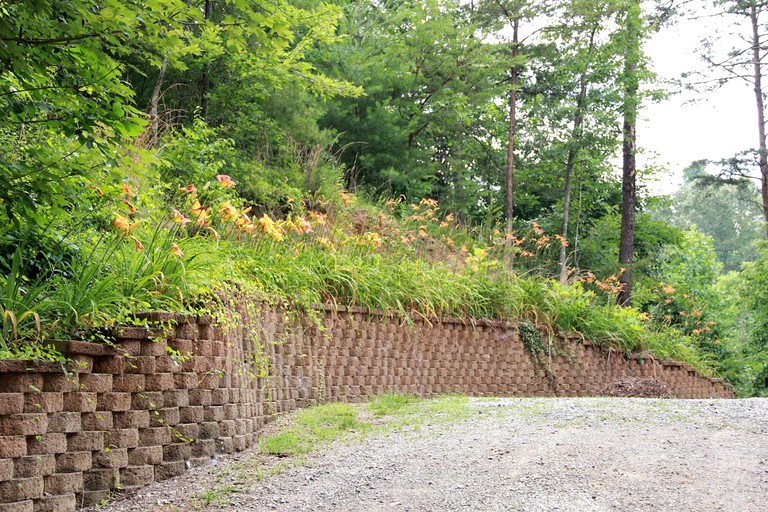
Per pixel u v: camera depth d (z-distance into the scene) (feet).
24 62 14.21
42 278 18.30
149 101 42.83
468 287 37.63
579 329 43.50
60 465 14.94
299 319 26.86
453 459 17.53
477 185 73.72
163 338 17.33
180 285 19.27
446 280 36.40
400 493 15.31
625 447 18.39
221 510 14.66
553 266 59.62
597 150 72.95
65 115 15.43
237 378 20.08
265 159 43.21
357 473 16.72
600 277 70.23
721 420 21.90
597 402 25.44
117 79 15.85
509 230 53.01
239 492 15.71
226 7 39.24
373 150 59.57
